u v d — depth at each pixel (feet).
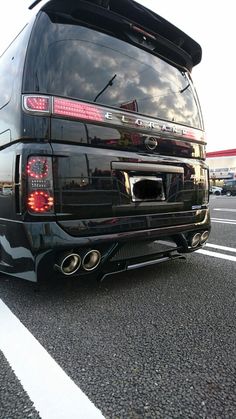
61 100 7.30
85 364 5.82
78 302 8.58
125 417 4.55
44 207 7.03
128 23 8.86
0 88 8.32
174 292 9.36
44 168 7.01
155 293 9.27
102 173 7.94
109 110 8.20
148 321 7.50
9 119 7.55
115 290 9.50
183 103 10.71
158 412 4.64
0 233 8.01
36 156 6.95
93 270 7.98
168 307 8.29
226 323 7.41
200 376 5.46
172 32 9.92
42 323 7.38
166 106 9.96
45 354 6.14
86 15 8.11
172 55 10.53
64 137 7.30
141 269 11.69
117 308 8.21
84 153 7.61
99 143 7.93
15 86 7.44
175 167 9.92
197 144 11.01
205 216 11.03
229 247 15.75
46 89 7.16
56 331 7.02
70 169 7.37
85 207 7.62
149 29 9.46
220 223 25.14
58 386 5.23
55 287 9.66
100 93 8.12
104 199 7.98
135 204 8.67
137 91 9.08
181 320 7.56
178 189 10.00
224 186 129.29
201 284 10.07
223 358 5.99
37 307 8.24
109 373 5.56
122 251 8.54
